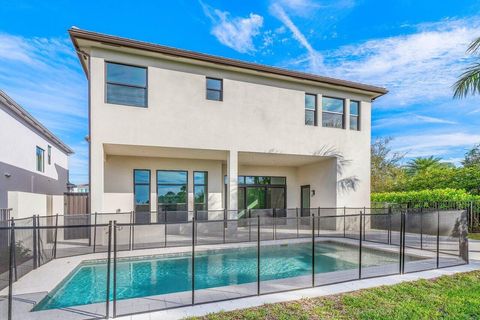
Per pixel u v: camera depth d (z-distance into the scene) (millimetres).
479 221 12062
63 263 6977
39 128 15680
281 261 8523
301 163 15352
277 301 4469
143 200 12758
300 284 5297
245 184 15672
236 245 9375
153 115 9922
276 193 16359
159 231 9516
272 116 11969
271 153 12031
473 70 8008
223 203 14289
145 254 8094
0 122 11414
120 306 4309
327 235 11117
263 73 11648
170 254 8359
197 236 9984
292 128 12352
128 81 9727
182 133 10336
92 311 4141
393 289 4969
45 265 6797
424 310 4074
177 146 10234
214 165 13961
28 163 14422
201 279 6742
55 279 5781
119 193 12250
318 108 13016
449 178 15719
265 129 11797
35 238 6406
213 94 11078
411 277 5691
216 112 10938
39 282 5590
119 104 9523
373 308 4176
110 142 9344
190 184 13516
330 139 13172
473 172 14547
